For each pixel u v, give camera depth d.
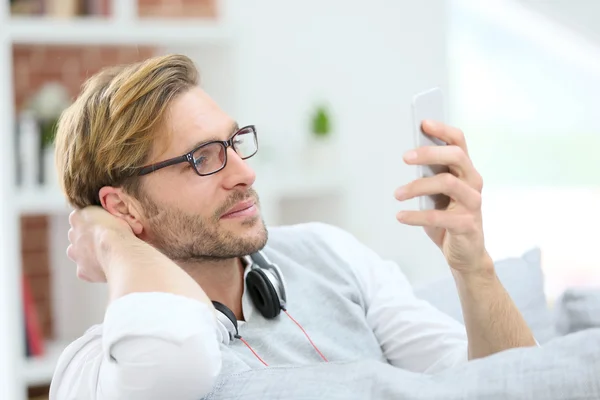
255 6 5.12
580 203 6.41
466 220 1.68
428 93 1.74
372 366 1.33
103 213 1.89
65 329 4.39
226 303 2.00
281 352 1.95
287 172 4.84
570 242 6.43
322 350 2.02
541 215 6.45
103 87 1.96
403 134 5.23
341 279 2.24
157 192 1.93
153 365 1.29
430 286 2.49
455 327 2.19
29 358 4.08
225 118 1.97
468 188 1.65
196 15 5.00
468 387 1.21
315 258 2.26
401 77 5.23
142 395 1.31
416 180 1.65
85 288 4.32
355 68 5.26
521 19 6.05
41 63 4.67
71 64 4.71
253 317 2.00
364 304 2.27
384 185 5.26
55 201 4.04
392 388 1.25
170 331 1.29
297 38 5.22
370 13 5.22
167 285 1.38
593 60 6.04
